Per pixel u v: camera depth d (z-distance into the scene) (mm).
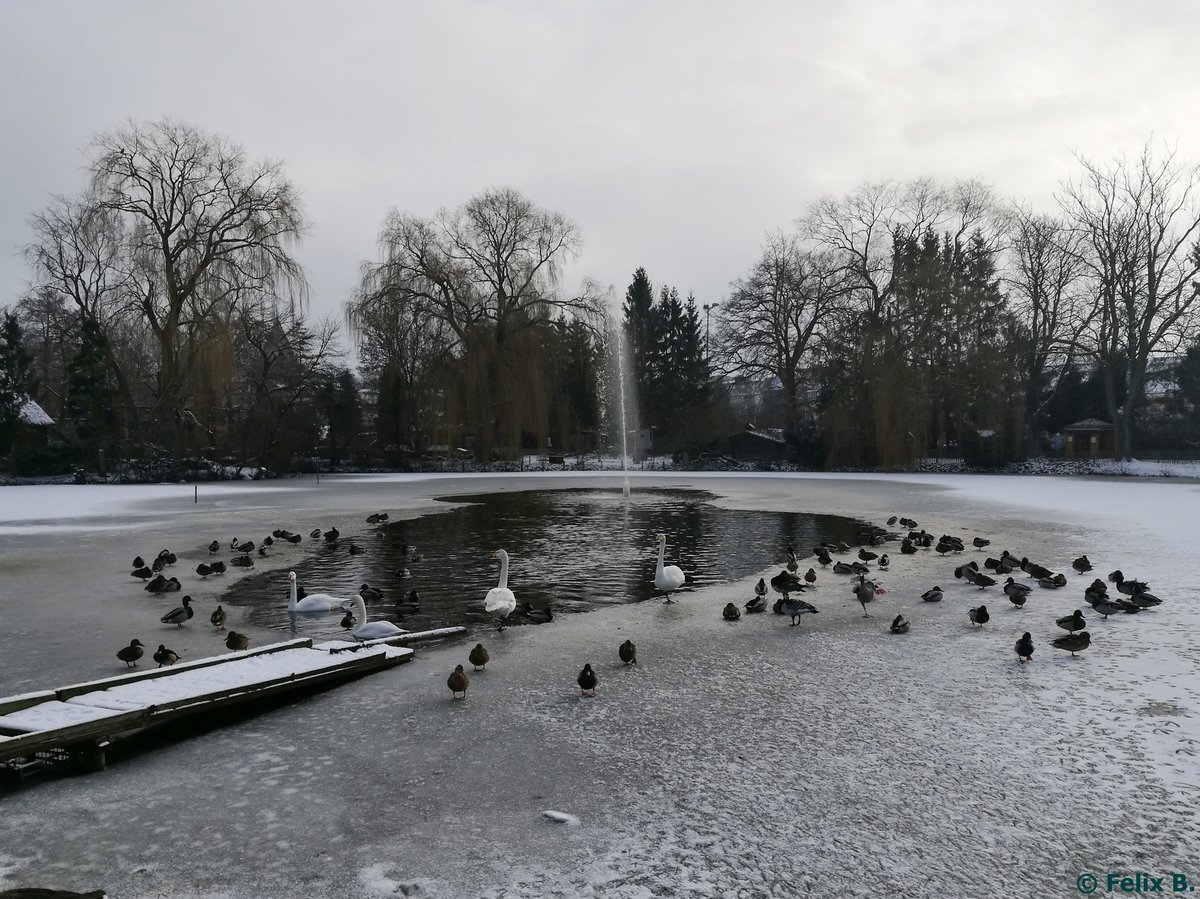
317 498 39625
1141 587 14156
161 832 6059
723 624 12969
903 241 66750
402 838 5918
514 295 64562
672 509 33250
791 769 7031
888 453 60969
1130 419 59156
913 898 5047
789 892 5141
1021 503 34406
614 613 13930
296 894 5184
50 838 5988
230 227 55188
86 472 55594
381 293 60625
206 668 9406
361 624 12367
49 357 77188
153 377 66312
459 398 63031
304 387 66938
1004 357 60250
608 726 8188
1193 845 5609
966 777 6793
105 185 51750
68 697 8297
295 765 7312
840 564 17453
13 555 20422
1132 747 7371
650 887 5219
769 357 72750
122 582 16734
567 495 41531
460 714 8633
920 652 11016
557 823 6125
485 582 17000
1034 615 13242
